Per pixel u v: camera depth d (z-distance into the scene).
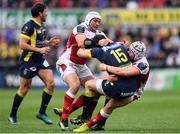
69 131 34.28
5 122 42.03
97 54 33.88
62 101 63.53
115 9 91.06
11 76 88.50
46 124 40.38
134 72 33.12
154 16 91.62
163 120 43.44
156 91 84.62
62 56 37.38
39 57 39.81
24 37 39.06
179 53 91.19
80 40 35.25
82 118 35.62
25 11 87.81
